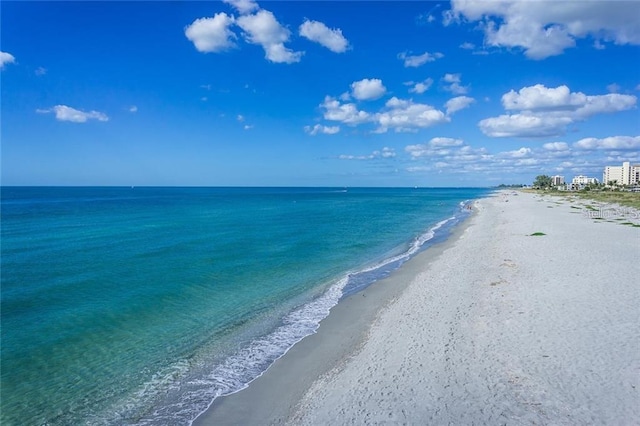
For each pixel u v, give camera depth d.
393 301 16.16
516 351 10.52
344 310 15.39
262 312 15.31
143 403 9.23
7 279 19.94
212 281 19.77
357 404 8.65
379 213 65.06
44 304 16.09
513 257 22.81
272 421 8.38
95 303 16.28
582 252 23.36
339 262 24.47
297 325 13.91
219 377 10.36
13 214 59.94
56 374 10.57
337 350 11.75
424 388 9.06
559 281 16.95
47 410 8.98
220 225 45.03
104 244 30.78
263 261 24.55
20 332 13.30
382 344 11.82
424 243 31.84
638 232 32.53
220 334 13.19
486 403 8.30
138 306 15.95
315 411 8.55
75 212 64.69
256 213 64.06
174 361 11.29
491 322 12.70
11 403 9.24
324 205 89.69
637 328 11.56
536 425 7.50
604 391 8.44
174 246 29.83
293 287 18.80
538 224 39.69
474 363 10.05
